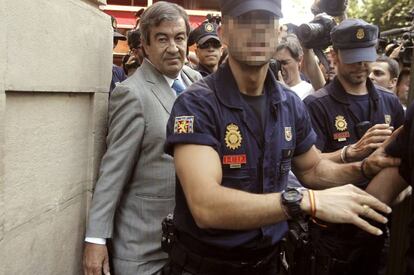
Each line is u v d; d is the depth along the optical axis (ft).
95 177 7.14
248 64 4.86
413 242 5.19
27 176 5.17
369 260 8.43
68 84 5.98
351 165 6.04
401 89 12.98
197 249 5.29
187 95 5.00
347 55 8.36
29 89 4.96
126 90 6.75
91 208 6.78
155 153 6.82
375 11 50.47
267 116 5.21
